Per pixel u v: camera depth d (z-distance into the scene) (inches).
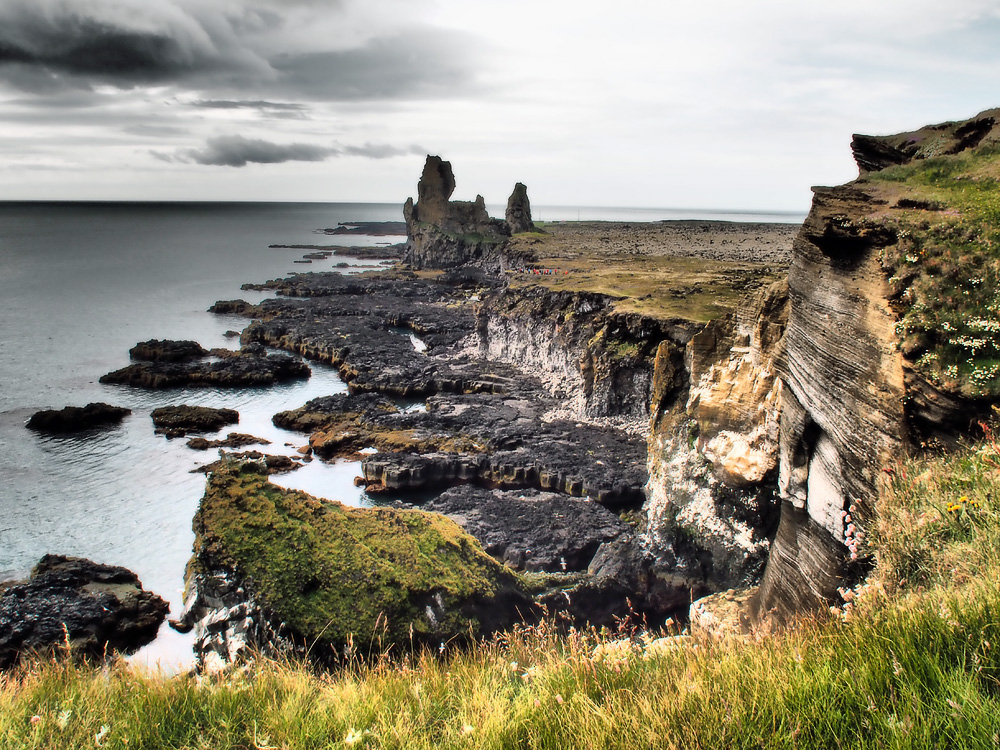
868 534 469.4
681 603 1214.9
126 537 1572.3
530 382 2770.7
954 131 935.7
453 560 1090.7
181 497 1782.7
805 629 294.5
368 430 2229.3
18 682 321.7
